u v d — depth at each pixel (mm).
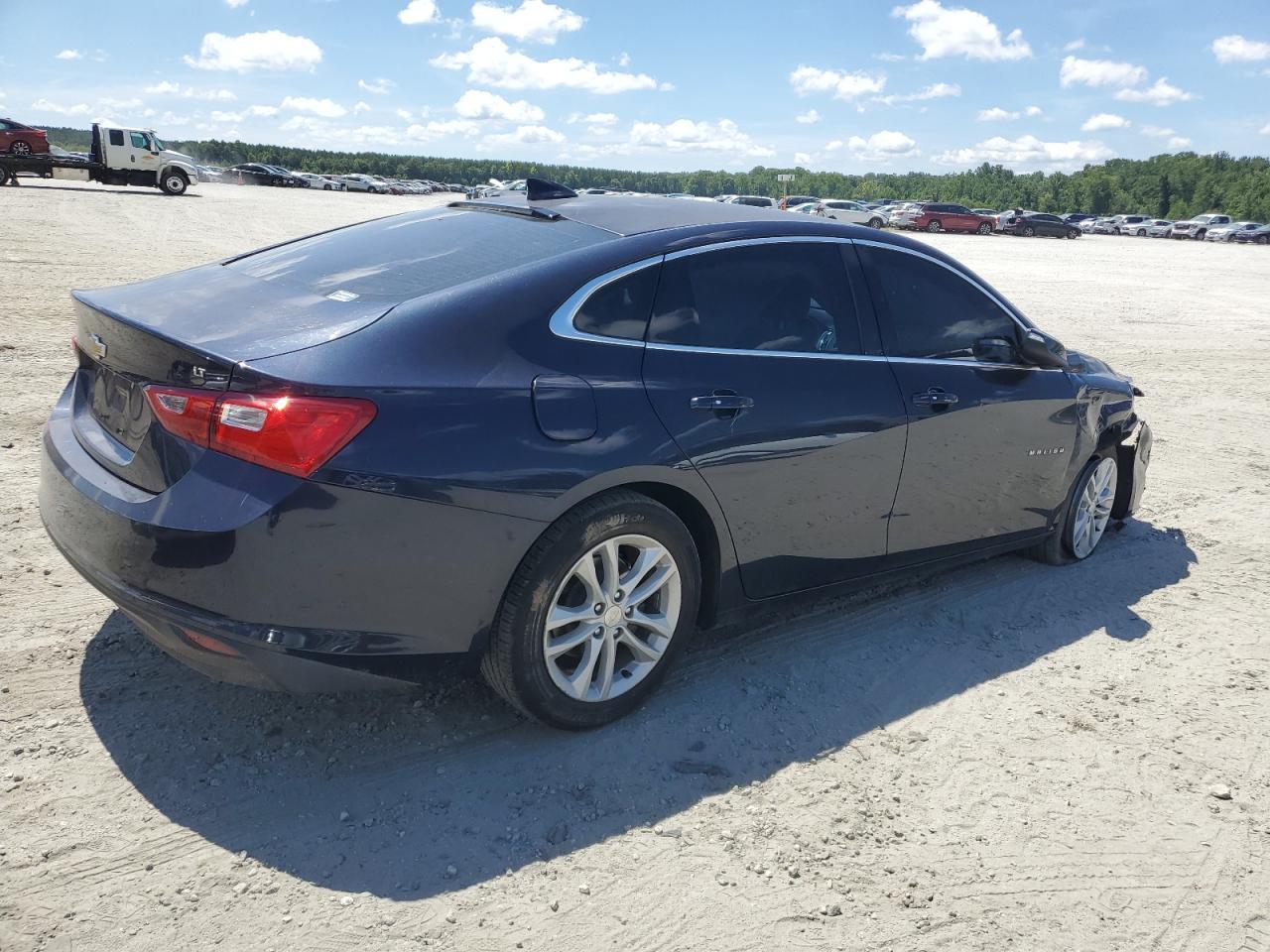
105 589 2516
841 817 2684
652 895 2328
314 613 2385
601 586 2852
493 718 3021
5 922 2082
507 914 2230
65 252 13828
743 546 3182
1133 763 3068
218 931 2111
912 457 3607
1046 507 4438
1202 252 43312
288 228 21781
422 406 2445
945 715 3277
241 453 2320
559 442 2629
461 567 2529
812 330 3359
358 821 2504
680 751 2930
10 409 5773
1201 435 7715
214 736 2812
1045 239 49156
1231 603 4430
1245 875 2568
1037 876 2504
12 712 2836
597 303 2861
